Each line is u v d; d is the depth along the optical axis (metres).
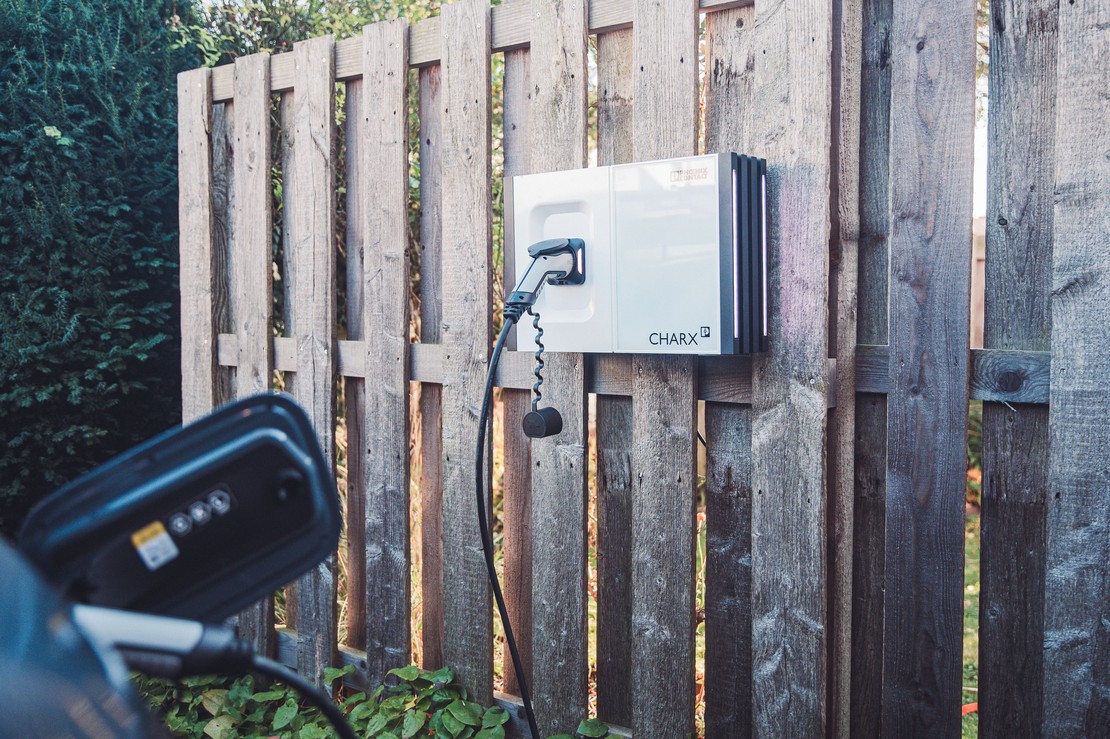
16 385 3.29
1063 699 1.86
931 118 1.98
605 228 2.14
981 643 2.01
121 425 3.60
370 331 2.85
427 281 2.84
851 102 2.11
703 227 2.00
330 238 2.95
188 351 3.39
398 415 2.79
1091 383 1.81
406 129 2.75
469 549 2.66
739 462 2.24
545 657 2.53
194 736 2.83
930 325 2.01
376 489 2.86
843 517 2.16
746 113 2.18
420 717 2.56
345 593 3.39
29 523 0.77
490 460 2.62
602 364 2.41
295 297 3.07
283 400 0.82
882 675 2.17
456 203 2.64
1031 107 1.91
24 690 0.54
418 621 3.39
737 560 2.26
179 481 0.78
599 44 2.40
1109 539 1.80
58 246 3.38
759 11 2.10
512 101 2.61
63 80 3.45
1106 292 1.79
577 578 2.46
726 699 2.29
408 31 2.76
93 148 3.43
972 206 1.95
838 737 2.18
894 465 2.06
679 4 2.19
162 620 0.74
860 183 2.18
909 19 2.00
